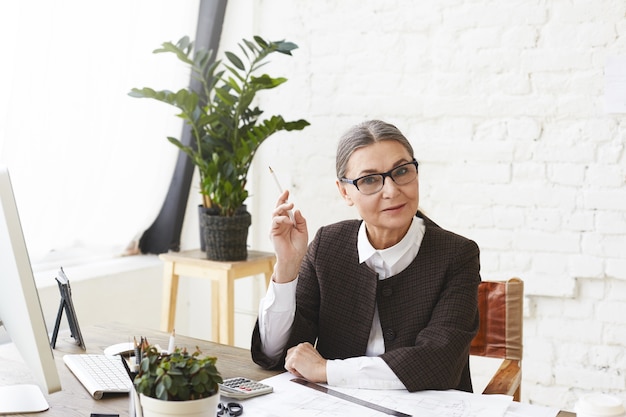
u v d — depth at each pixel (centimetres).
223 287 287
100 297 307
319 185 319
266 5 325
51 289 287
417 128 300
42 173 274
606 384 282
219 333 314
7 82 255
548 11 276
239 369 169
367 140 162
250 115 298
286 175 325
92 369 162
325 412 141
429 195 300
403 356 155
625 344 278
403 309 170
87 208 297
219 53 336
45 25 264
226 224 287
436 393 153
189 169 334
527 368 293
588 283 282
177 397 120
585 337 284
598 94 273
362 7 304
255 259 296
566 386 288
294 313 171
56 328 185
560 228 282
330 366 157
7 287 129
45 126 271
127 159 309
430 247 172
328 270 177
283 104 324
